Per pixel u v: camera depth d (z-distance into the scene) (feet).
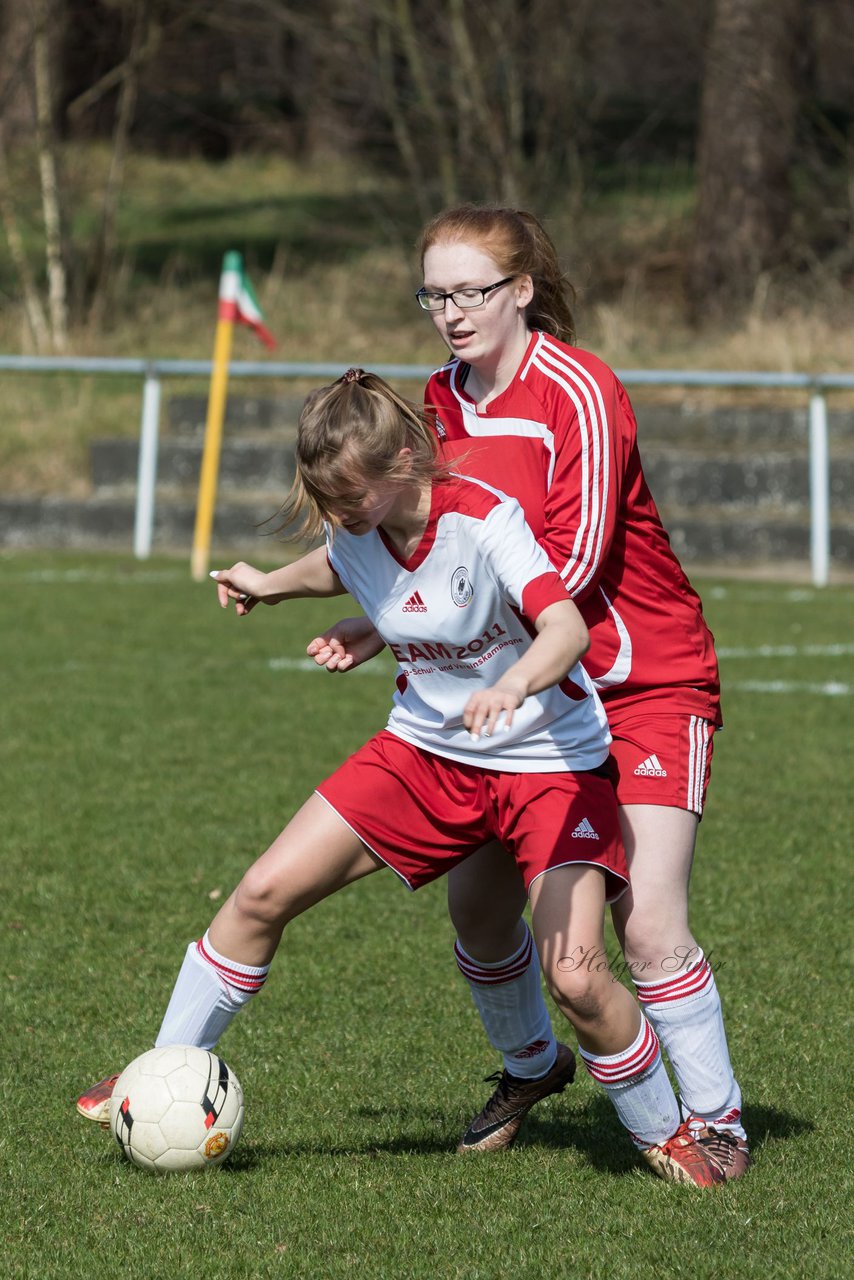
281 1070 45.62
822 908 61.87
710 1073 37.47
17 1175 37.60
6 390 222.07
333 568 37.24
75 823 74.18
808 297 229.86
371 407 33.86
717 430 186.19
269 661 119.14
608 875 35.94
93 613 139.85
